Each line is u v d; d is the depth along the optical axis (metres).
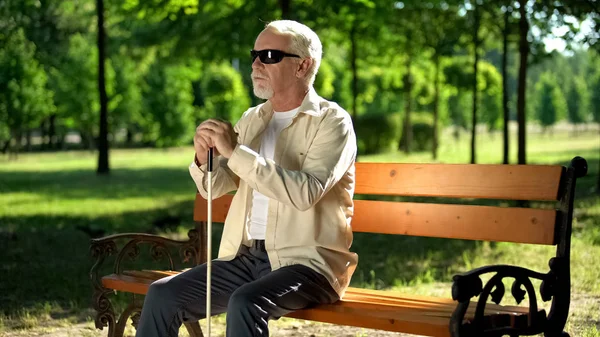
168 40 21.02
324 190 3.54
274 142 3.90
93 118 40.03
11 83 34.09
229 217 3.92
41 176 24.72
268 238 3.71
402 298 3.75
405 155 33.25
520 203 13.42
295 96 3.84
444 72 27.77
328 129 3.67
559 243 3.55
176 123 46.06
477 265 7.75
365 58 25.88
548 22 12.96
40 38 24.20
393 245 9.38
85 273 7.86
